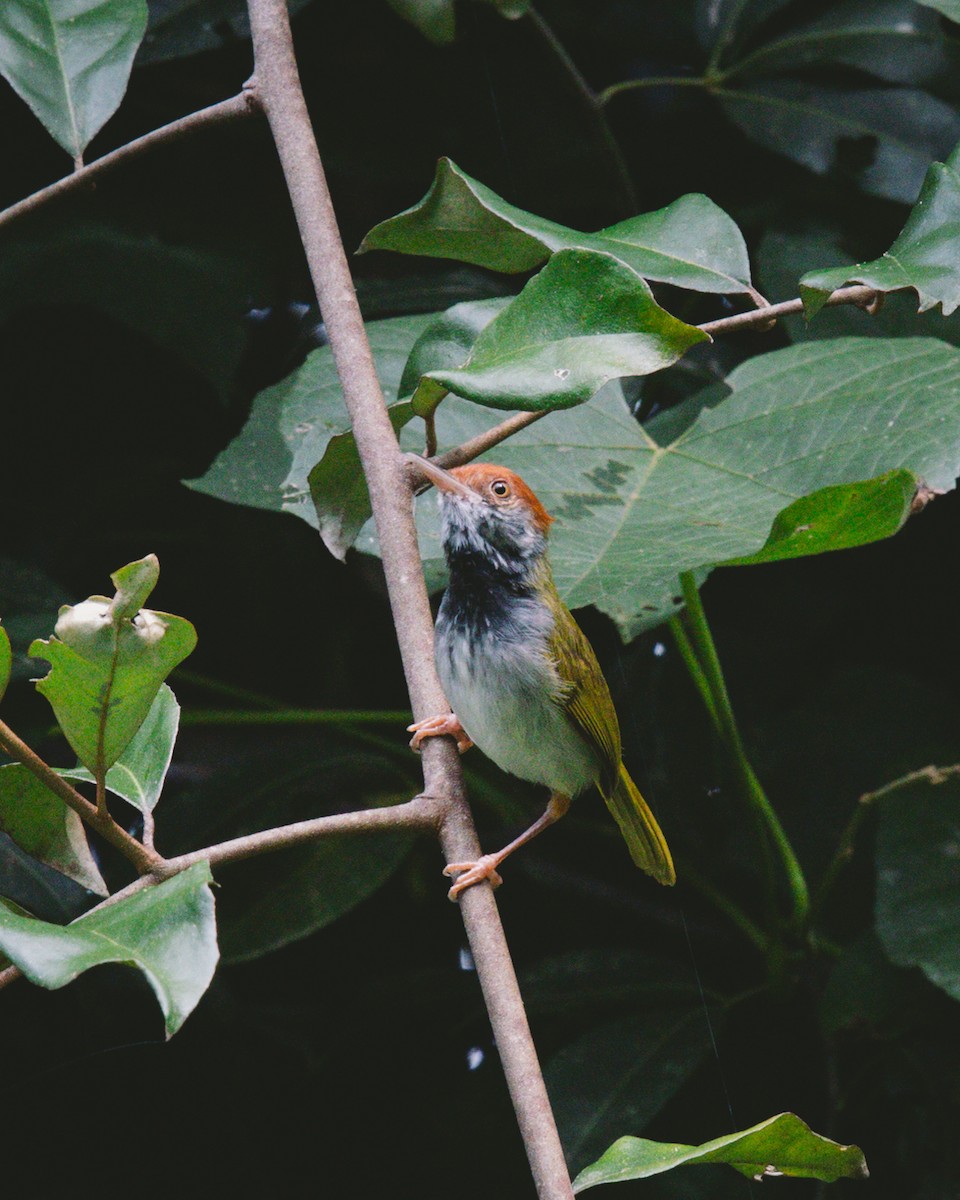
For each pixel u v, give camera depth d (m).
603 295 3.91
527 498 6.51
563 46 9.16
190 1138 7.79
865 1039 7.97
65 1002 7.81
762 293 8.06
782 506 5.72
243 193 8.42
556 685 6.43
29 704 7.50
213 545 9.26
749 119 8.31
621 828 7.21
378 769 8.05
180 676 8.34
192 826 7.62
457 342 4.65
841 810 8.70
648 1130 8.11
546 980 8.07
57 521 9.05
